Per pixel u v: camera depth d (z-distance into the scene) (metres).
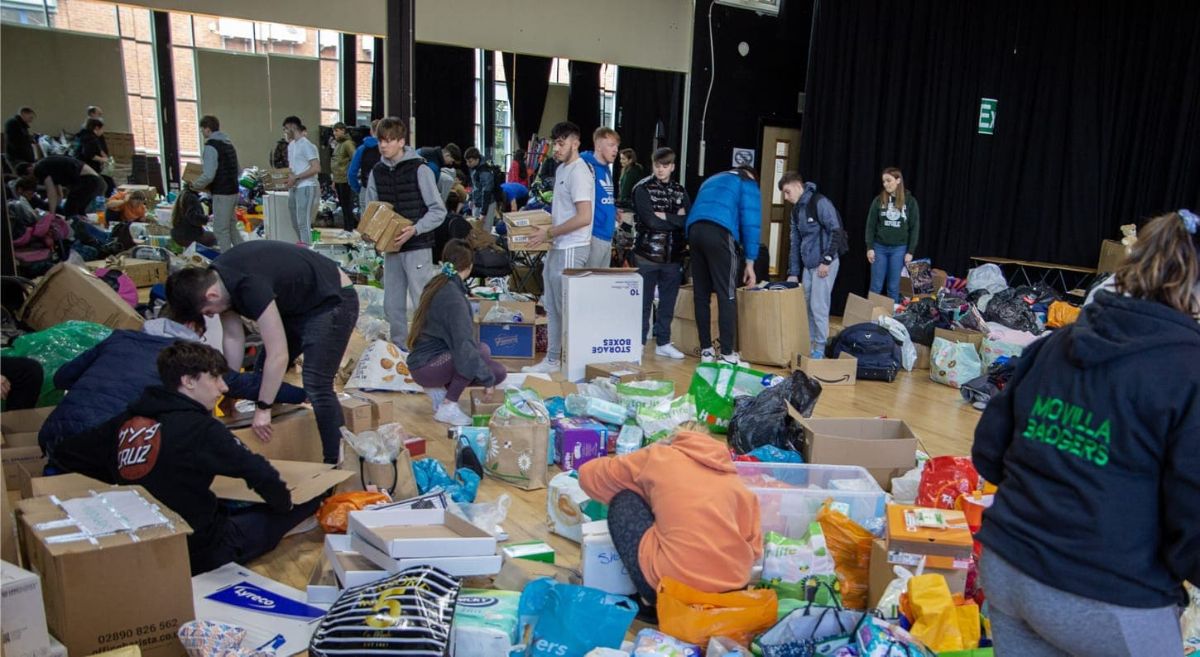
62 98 6.21
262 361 3.74
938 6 8.00
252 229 7.30
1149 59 8.40
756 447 3.72
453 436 3.88
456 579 2.29
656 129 8.22
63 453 2.64
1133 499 1.38
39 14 6.02
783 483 3.00
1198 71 8.16
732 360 5.53
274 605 2.45
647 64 8.02
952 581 2.46
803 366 5.41
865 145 8.02
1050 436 1.47
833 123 7.90
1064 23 8.51
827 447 3.45
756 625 2.24
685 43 8.18
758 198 5.59
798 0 8.62
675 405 3.85
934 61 8.09
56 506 2.24
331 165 7.17
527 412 3.52
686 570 2.35
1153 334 1.38
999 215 8.98
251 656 2.05
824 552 2.56
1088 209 8.83
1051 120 8.71
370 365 4.73
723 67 8.38
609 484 2.62
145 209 6.58
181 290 2.73
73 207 6.38
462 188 7.19
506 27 7.23
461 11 6.99
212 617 2.36
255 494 2.81
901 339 5.81
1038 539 1.46
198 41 6.46
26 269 5.62
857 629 2.08
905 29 7.97
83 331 3.58
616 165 8.05
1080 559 1.40
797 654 2.09
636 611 2.29
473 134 7.30
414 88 6.91
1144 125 8.54
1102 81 8.59
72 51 6.16
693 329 6.01
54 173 6.22
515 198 7.58
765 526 2.84
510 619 2.25
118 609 2.07
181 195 6.47
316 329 3.26
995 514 1.55
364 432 3.17
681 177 8.41
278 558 2.84
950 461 3.09
